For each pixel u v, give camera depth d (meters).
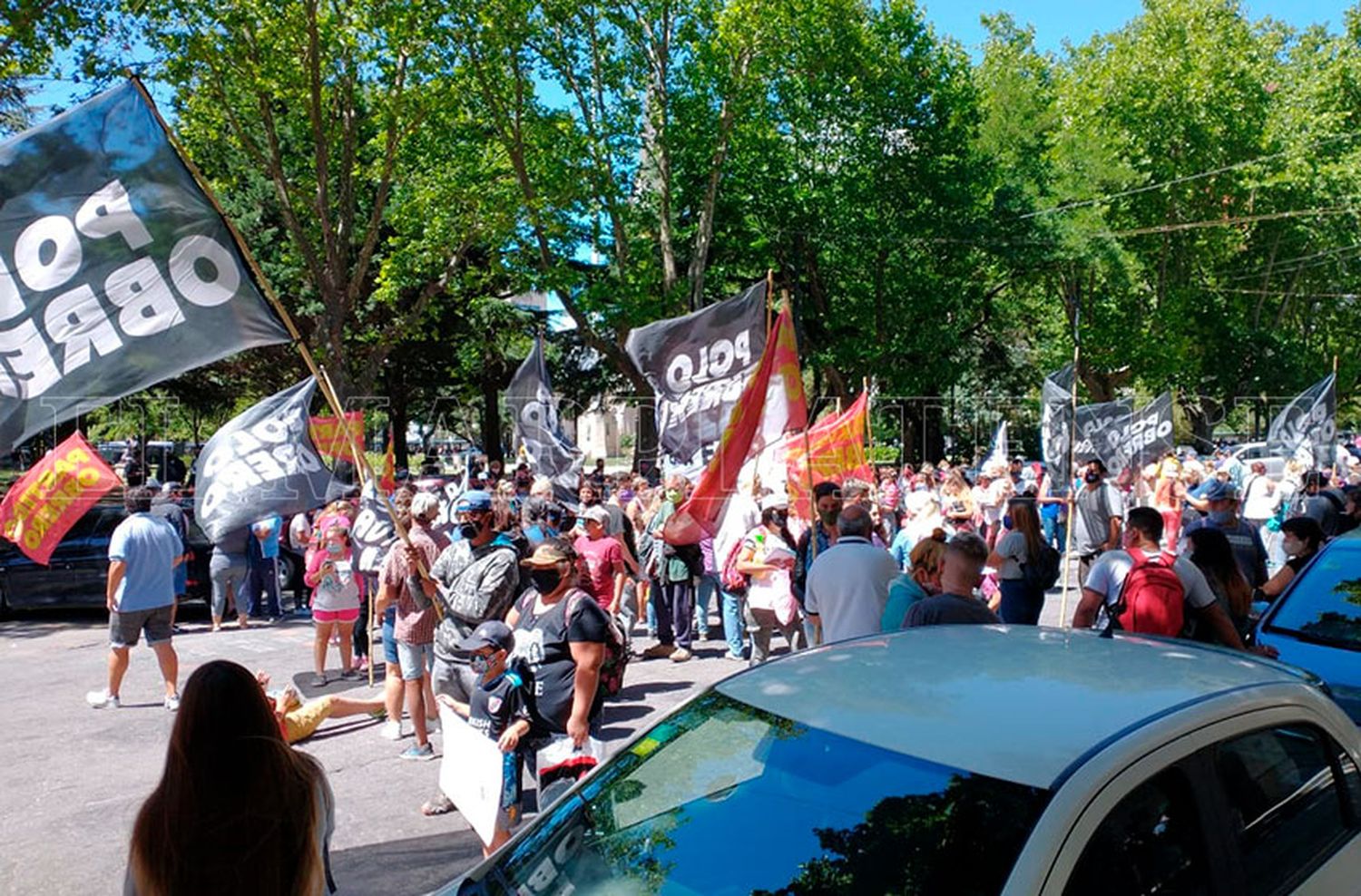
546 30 25.64
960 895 2.32
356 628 10.25
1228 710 2.87
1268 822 2.80
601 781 3.19
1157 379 38.28
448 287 29.58
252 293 4.84
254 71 21.19
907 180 30.97
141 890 2.44
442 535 7.60
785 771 2.84
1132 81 38.00
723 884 2.64
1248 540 8.69
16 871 5.43
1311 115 39.16
